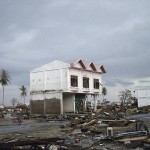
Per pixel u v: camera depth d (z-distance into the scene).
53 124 38.03
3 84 94.56
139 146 15.47
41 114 59.78
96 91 67.56
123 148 15.23
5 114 67.06
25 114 65.06
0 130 30.38
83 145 16.09
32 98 63.25
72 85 59.91
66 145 13.77
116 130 23.20
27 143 12.80
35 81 63.41
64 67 59.19
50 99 60.56
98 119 32.81
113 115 42.62
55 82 60.31
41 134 23.77
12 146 12.62
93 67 66.19
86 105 66.00
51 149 12.75
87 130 23.73
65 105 62.03
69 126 29.66
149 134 17.67
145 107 72.31
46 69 61.84
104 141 17.42
